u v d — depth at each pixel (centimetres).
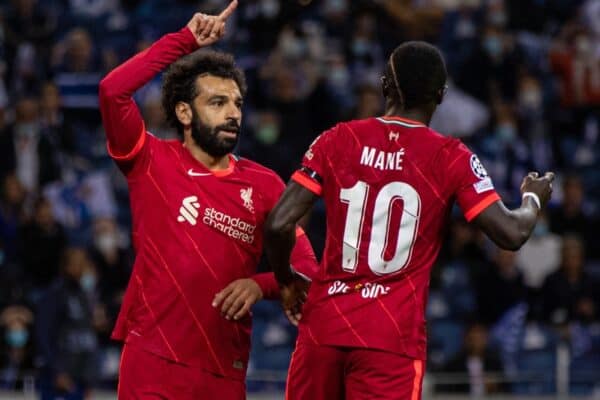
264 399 4022
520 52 5869
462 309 4622
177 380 2042
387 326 1898
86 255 4009
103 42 5803
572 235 5016
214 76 2072
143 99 5175
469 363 4334
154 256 2053
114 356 4266
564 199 5131
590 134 5897
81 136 5306
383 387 1900
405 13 5888
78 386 3772
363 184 1925
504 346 4559
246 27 5603
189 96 2069
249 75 5306
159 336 2039
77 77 5428
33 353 4019
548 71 6056
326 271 1947
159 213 2056
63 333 3747
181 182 2064
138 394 2038
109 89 2005
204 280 2045
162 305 2039
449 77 5853
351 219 1925
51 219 4528
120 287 4441
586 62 5947
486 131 5531
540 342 4547
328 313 1930
